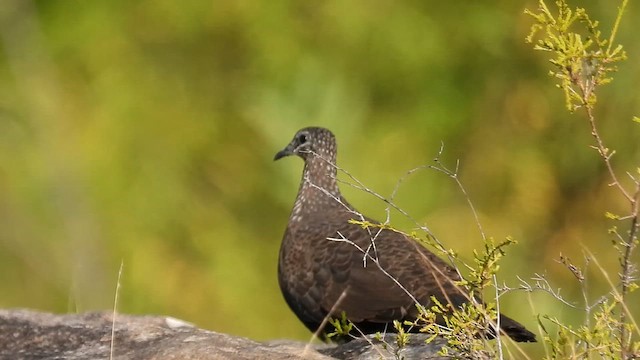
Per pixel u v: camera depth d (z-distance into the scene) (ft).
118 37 52.42
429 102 51.62
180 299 47.93
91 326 28.35
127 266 48.29
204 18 52.03
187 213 49.49
